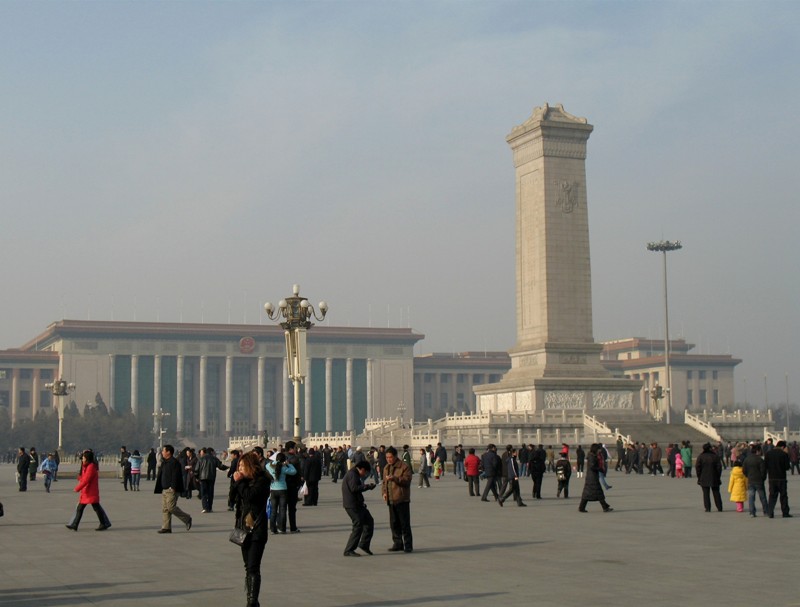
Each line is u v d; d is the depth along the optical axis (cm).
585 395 11719
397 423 12975
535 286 11938
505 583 2380
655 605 2059
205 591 2316
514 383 11888
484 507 4772
